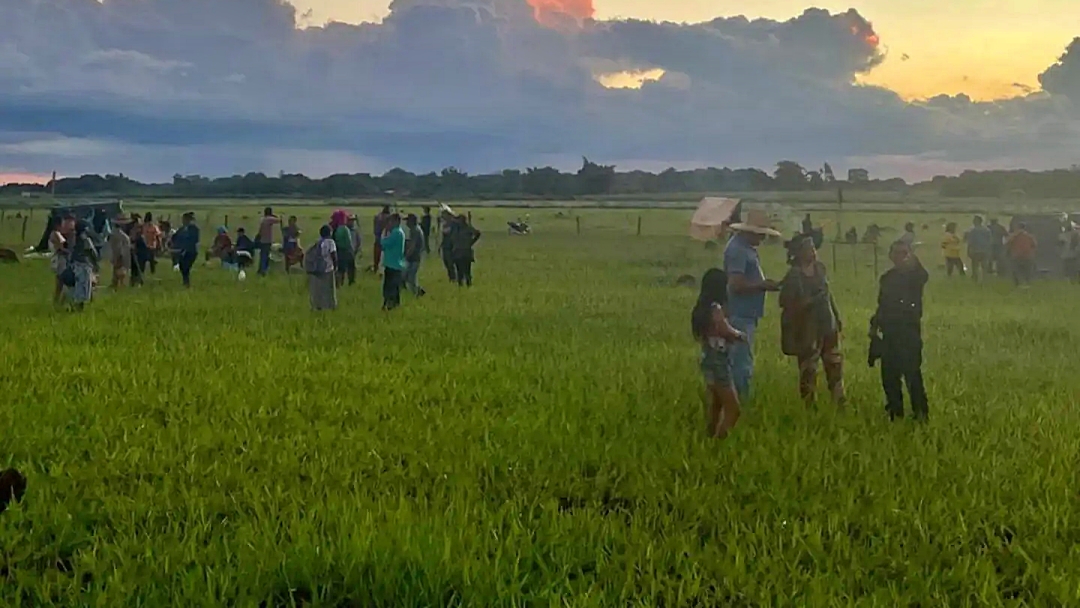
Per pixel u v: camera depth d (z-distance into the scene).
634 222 75.50
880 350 11.01
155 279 29.16
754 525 7.41
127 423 10.20
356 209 98.75
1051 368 14.76
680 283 29.48
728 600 6.22
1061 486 8.39
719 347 9.80
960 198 122.50
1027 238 29.91
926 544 7.00
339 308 21.34
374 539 6.66
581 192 162.88
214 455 9.13
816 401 11.80
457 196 162.62
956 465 9.02
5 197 126.62
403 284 24.25
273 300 22.94
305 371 13.25
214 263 35.41
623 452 9.25
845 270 36.19
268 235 30.78
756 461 8.94
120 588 6.04
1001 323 20.17
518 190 164.38
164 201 133.75
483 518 7.39
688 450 9.44
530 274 32.78
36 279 28.44
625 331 18.20
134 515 7.42
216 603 5.84
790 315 11.55
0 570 6.52
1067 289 28.78
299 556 6.39
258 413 10.70
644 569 6.56
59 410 10.70
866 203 103.31
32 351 14.55
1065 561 6.73
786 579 6.43
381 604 5.97
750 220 11.19
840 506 7.81
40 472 8.48
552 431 10.06
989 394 12.63
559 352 15.40
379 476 8.55
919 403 10.98
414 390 12.12
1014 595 6.43
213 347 15.26
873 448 9.54
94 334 16.56
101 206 43.03
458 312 20.83
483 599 5.96
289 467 8.74
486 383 12.70
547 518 7.42
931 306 23.78
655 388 12.47
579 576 6.38
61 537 6.90
